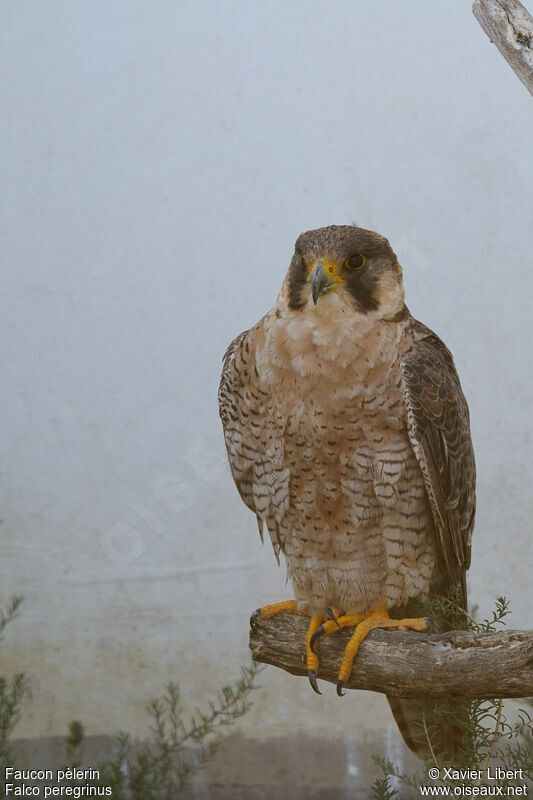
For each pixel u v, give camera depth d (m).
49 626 10.46
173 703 9.76
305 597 6.66
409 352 6.35
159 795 9.73
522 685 5.23
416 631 6.23
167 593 10.47
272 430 6.43
